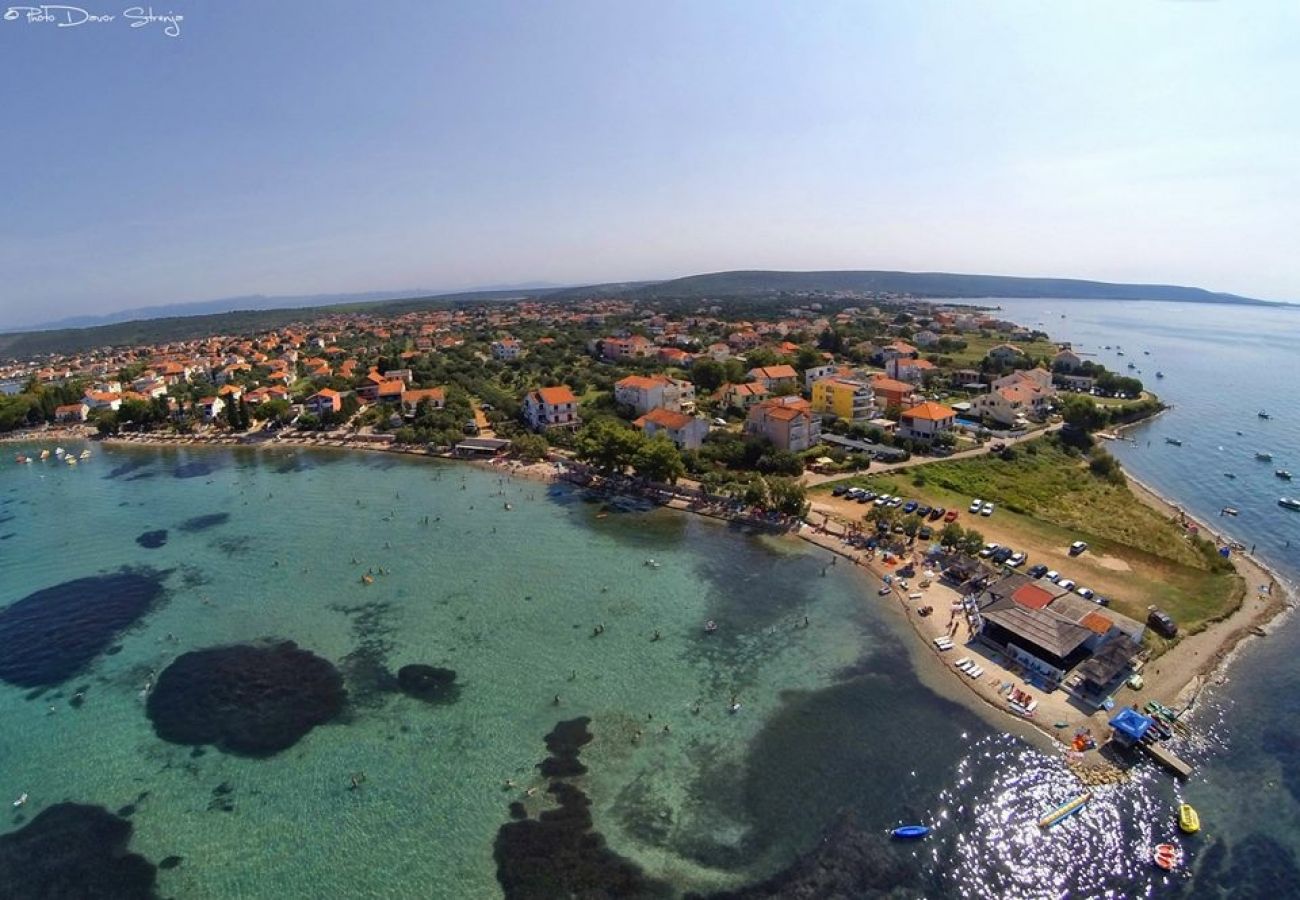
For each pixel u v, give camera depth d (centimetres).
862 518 9844
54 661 7131
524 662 6925
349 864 4656
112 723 6131
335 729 5975
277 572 9088
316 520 10969
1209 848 4688
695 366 18712
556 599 8200
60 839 4897
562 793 5231
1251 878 4456
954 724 5912
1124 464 13150
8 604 8394
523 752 5662
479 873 4566
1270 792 5122
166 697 6488
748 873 4559
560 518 10788
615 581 8631
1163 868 4553
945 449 12825
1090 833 4841
